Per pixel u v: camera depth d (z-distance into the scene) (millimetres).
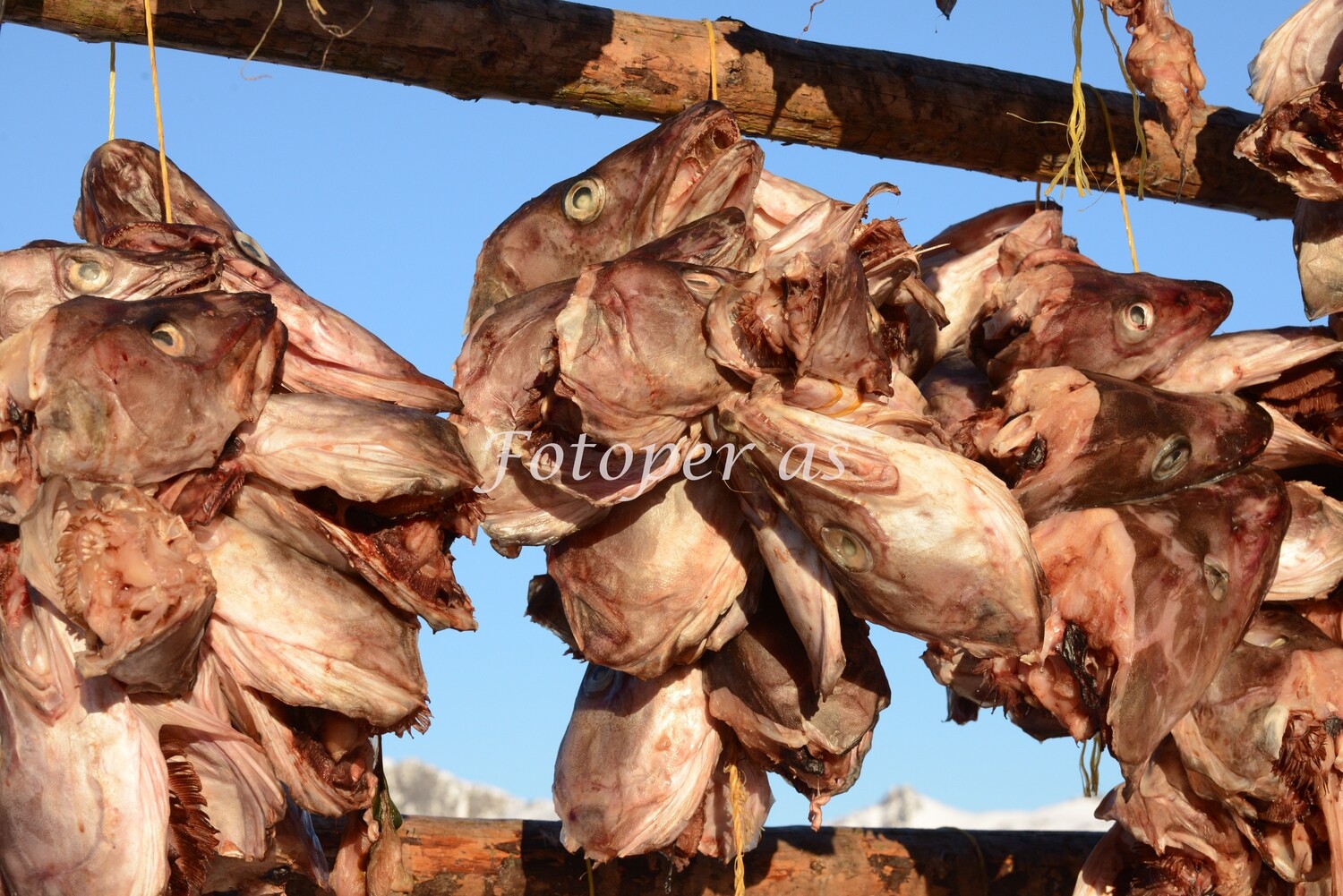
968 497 3609
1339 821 4379
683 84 4719
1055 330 4406
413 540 3689
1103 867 4879
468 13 4379
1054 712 4180
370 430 3518
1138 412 4141
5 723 3492
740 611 4168
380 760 4141
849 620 4312
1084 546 4121
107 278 3609
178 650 3322
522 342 3979
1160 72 4648
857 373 3730
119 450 3291
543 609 4781
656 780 4387
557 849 4961
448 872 4852
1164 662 4062
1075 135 4844
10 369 3314
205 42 4184
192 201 4105
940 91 5086
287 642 3539
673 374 3658
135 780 3445
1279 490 4324
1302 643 4559
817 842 5383
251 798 3572
